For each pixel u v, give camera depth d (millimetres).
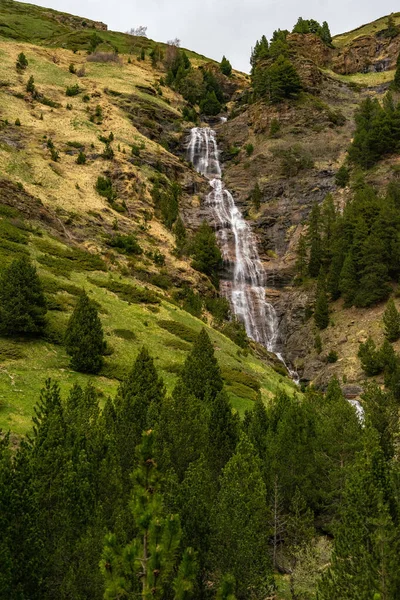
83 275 53750
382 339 60812
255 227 86812
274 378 52438
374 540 13875
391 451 31922
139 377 29359
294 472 25797
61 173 73438
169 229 74188
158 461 20750
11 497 13727
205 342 36000
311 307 72688
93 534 14719
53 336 39875
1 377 32344
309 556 19250
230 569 16078
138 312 50938
